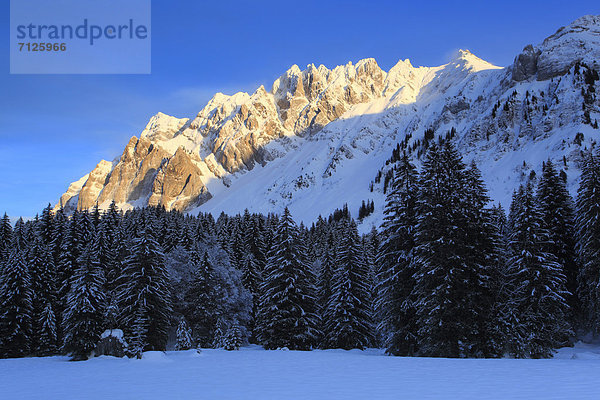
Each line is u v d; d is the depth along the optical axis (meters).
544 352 37.00
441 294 34.22
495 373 19.95
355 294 48.91
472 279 35.47
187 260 60.78
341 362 28.11
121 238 65.00
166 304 46.81
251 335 62.75
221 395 16.62
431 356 35.03
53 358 45.00
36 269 55.53
